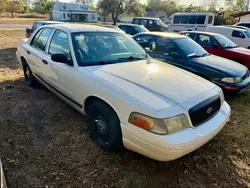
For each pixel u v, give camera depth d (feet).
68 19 152.76
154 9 232.53
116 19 158.20
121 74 9.25
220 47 24.31
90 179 7.82
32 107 13.03
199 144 7.55
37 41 14.38
